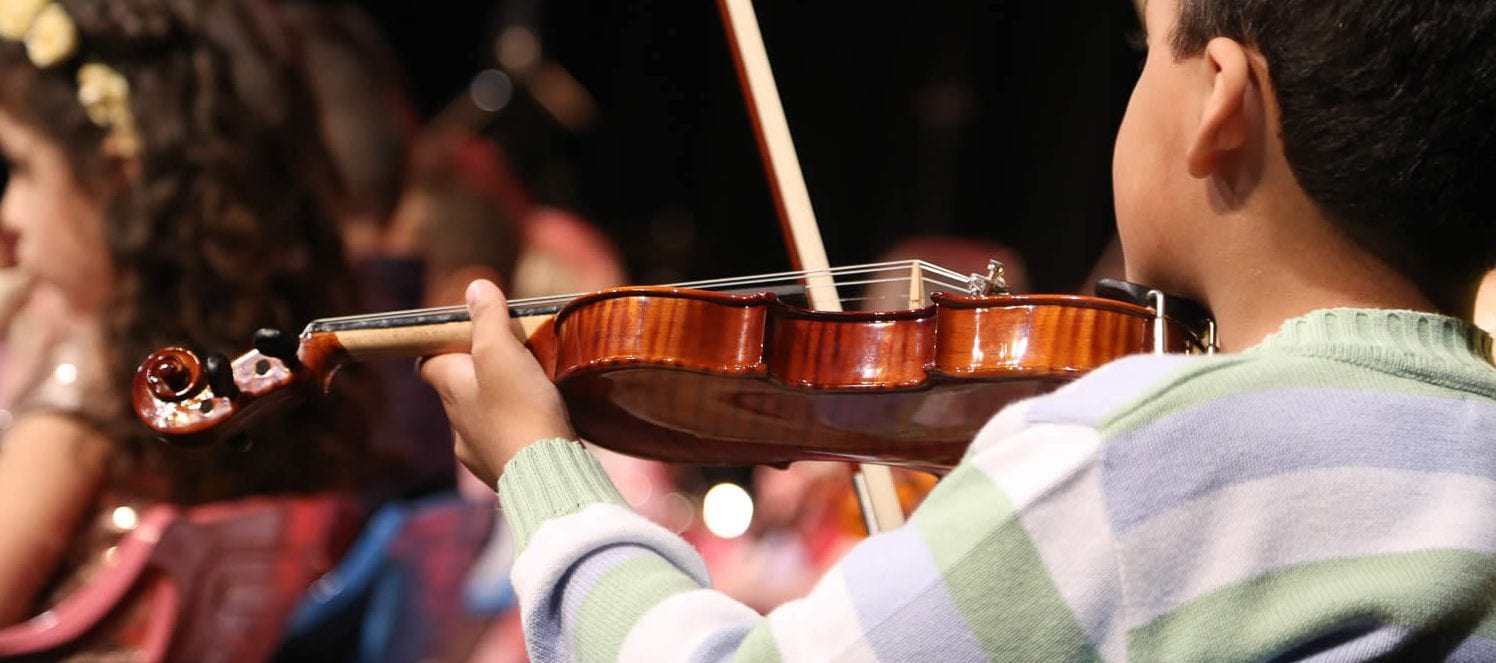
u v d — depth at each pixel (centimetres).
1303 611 145
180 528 282
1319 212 162
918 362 190
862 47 807
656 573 168
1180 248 171
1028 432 155
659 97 867
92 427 287
